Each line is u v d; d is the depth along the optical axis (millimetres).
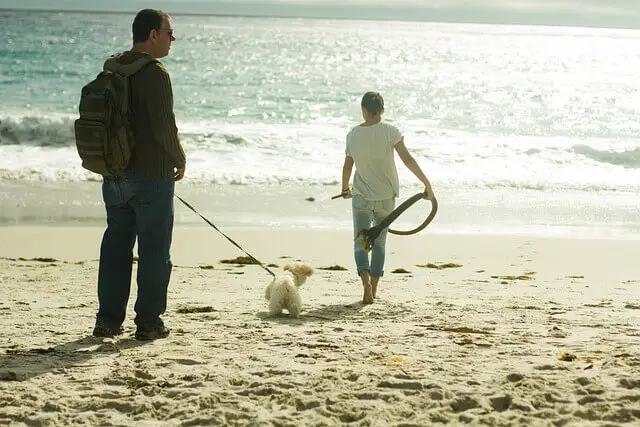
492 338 5176
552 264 10727
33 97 36469
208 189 17688
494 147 25344
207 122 30781
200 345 4934
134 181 4820
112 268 5121
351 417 3318
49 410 3479
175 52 70312
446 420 3250
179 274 9164
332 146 24594
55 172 18797
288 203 16312
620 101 43500
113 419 3344
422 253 11578
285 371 4137
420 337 5254
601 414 3305
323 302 7145
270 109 36062
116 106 4617
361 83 50219
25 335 5297
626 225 14945
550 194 18266
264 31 133500
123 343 4980
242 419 3297
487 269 10211
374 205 7266
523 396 3559
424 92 46188
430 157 23328
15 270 9273
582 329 5598
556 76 59844
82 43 74188
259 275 9211
